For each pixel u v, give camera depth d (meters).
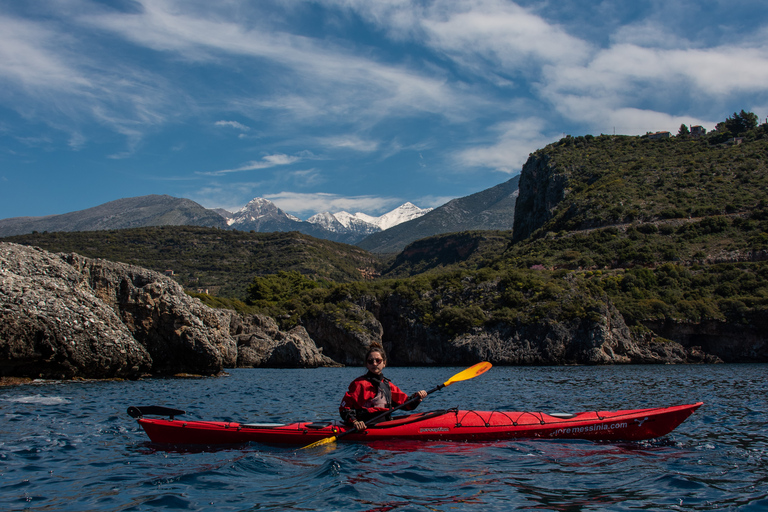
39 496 6.16
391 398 9.28
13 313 24.08
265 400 17.73
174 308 33.38
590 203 103.25
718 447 8.63
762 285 67.06
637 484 6.51
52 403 15.83
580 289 64.94
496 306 66.88
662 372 40.28
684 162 111.31
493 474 6.91
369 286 77.25
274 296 80.56
